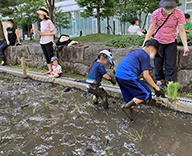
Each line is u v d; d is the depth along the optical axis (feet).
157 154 6.44
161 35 10.20
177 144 7.04
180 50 11.42
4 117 9.55
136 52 8.31
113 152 6.61
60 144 7.16
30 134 7.91
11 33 22.82
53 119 9.25
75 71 17.61
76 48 16.83
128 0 30.53
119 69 8.57
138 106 10.60
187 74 11.47
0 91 13.92
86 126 8.51
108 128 8.29
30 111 10.28
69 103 11.34
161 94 10.52
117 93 11.80
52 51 16.75
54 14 45.09
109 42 16.78
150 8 26.32
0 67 21.70
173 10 9.51
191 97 11.05
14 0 44.73
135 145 7.00
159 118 9.16
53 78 15.57
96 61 10.27
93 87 10.11
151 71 12.91
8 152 6.75
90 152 6.67
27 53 21.29
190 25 15.74
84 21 60.95
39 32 15.55
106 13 33.45
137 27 18.74
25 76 17.29
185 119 8.99
